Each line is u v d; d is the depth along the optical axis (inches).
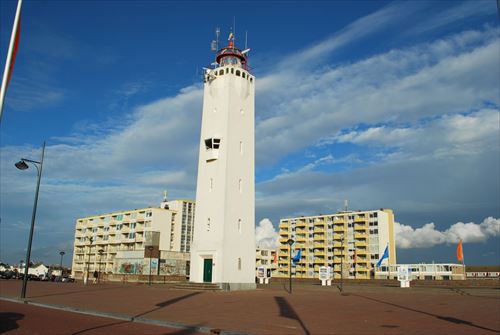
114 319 881.5
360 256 5364.2
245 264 2017.7
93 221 5403.5
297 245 6003.9
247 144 2155.5
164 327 768.3
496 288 1545.3
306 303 1197.1
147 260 3132.4
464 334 655.1
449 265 4298.7
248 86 2210.9
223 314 941.2
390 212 5580.7
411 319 840.3
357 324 775.1
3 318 818.8
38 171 1355.8
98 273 2970.0
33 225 1336.1
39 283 2342.5
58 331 679.7
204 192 2079.2
